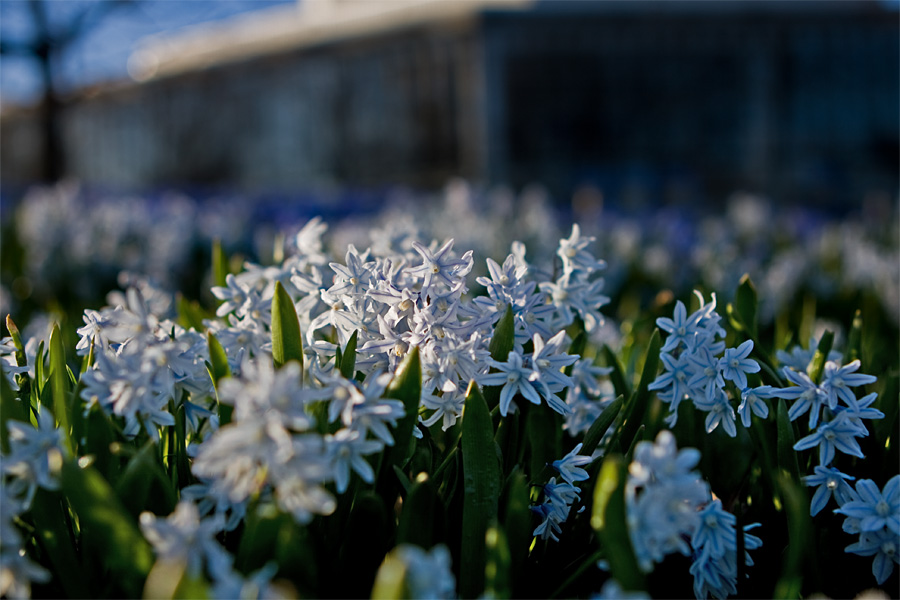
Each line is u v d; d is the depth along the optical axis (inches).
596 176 313.7
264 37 353.1
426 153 324.2
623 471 20.5
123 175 403.5
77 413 23.2
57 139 265.7
